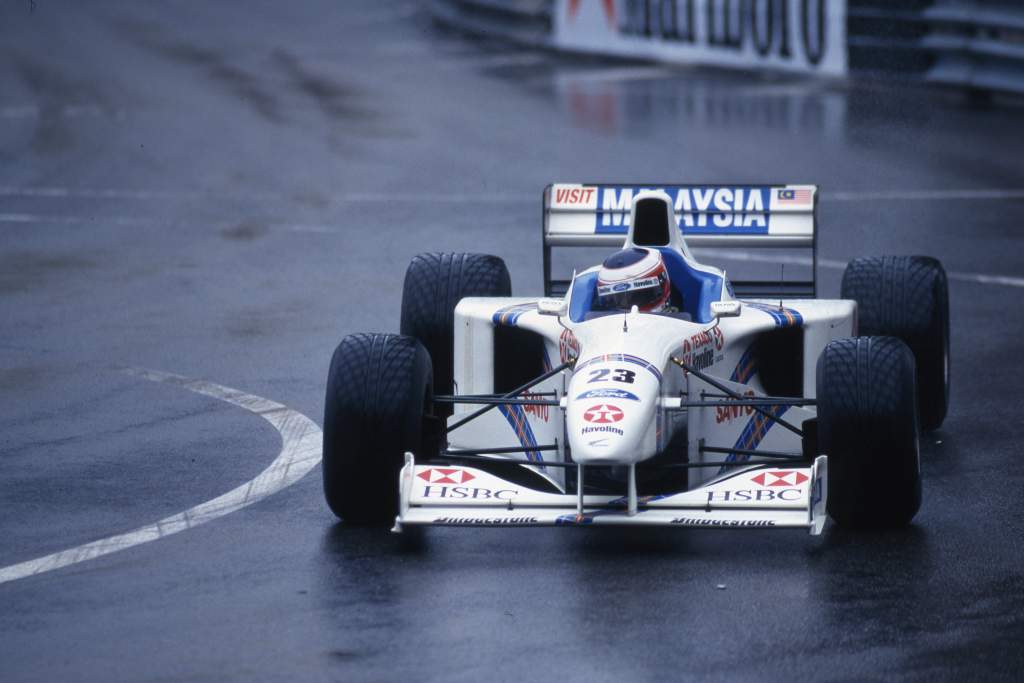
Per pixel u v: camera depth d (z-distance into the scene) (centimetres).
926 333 3403
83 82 11381
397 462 2744
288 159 8056
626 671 2180
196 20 16038
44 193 7225
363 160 7969
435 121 9256
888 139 8200
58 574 2614
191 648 2291
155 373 4078
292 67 12094
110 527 2861
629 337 2828
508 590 2497
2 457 3344
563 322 3000
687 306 3138
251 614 2417
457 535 2786
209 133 8981
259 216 6588
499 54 12762
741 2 11075
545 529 2814
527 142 8369
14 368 4162
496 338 3216
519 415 3059
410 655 2248
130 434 3509
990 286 5041
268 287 5212
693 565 2602
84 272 5506
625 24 12081
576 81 11006
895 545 2683
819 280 5184
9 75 11812
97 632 2358
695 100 9888
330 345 4366
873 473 2669
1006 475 3122
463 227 6231
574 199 3684
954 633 2297
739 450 2902
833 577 2531
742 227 3612
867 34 10106
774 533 2761
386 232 6175
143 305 4950
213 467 3244
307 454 3322
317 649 2278
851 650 2241
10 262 5694
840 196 6688
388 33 14450
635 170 7375
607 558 2645
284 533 2806
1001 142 8125
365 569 2609
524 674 2177
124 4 17812
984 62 9431
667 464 2805
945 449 3328
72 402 3803
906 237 5866
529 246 5834
